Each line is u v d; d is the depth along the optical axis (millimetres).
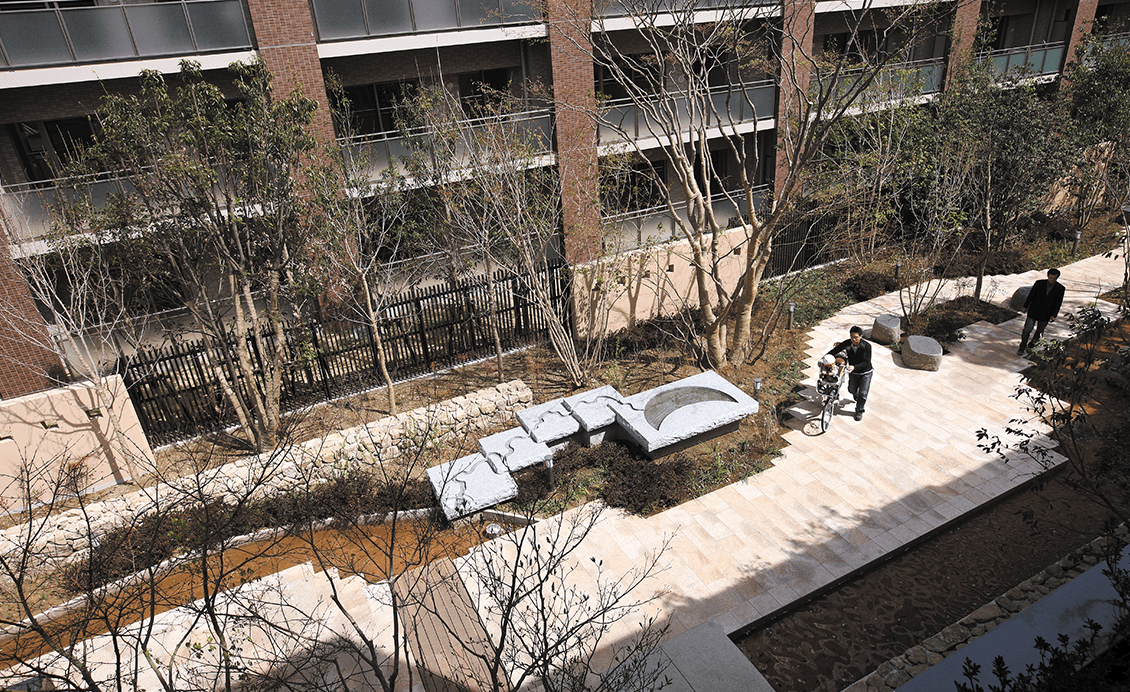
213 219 10641
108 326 12984
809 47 17125
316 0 13289
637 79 18094
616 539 9156
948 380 12383
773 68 14375
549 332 13461
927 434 10867
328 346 13000
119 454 11289
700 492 9984
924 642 7109
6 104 13023
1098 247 18078
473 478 10070
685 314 14945
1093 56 20234
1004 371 12516
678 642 6742
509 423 12180
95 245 11070
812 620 7820
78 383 11055
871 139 17250
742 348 13305
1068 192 19219
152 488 10922
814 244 16703
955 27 18438
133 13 12156
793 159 11227
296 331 12914
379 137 15414
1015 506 9281
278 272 12023
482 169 12195
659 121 12102
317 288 11836
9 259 11922
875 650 7363
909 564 8516
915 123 16375
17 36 11531
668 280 14312
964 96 15844
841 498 9586
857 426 11250
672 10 11523
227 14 12766
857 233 18219
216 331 11867
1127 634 5371
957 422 11125
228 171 10609
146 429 11828
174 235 10844
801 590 8047
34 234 12875
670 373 13398
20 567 5520
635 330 14969
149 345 12578
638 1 12758
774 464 10461
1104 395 11383
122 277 11523
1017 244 18141
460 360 14492
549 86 15359
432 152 12430
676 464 10406
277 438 11969
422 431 11336
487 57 16641
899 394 12055
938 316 14609
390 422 11438
